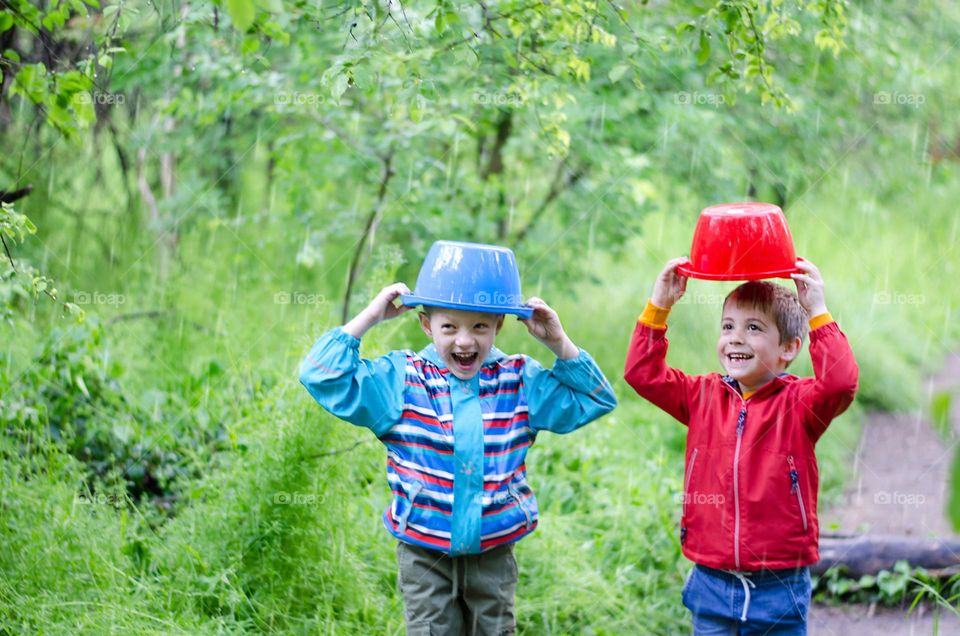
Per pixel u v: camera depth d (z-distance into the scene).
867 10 6.73
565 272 7.28
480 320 2.91
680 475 5.14
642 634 3.78
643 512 4.45
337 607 3.63
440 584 2.97
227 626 3.42
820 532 4.40
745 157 7.09
